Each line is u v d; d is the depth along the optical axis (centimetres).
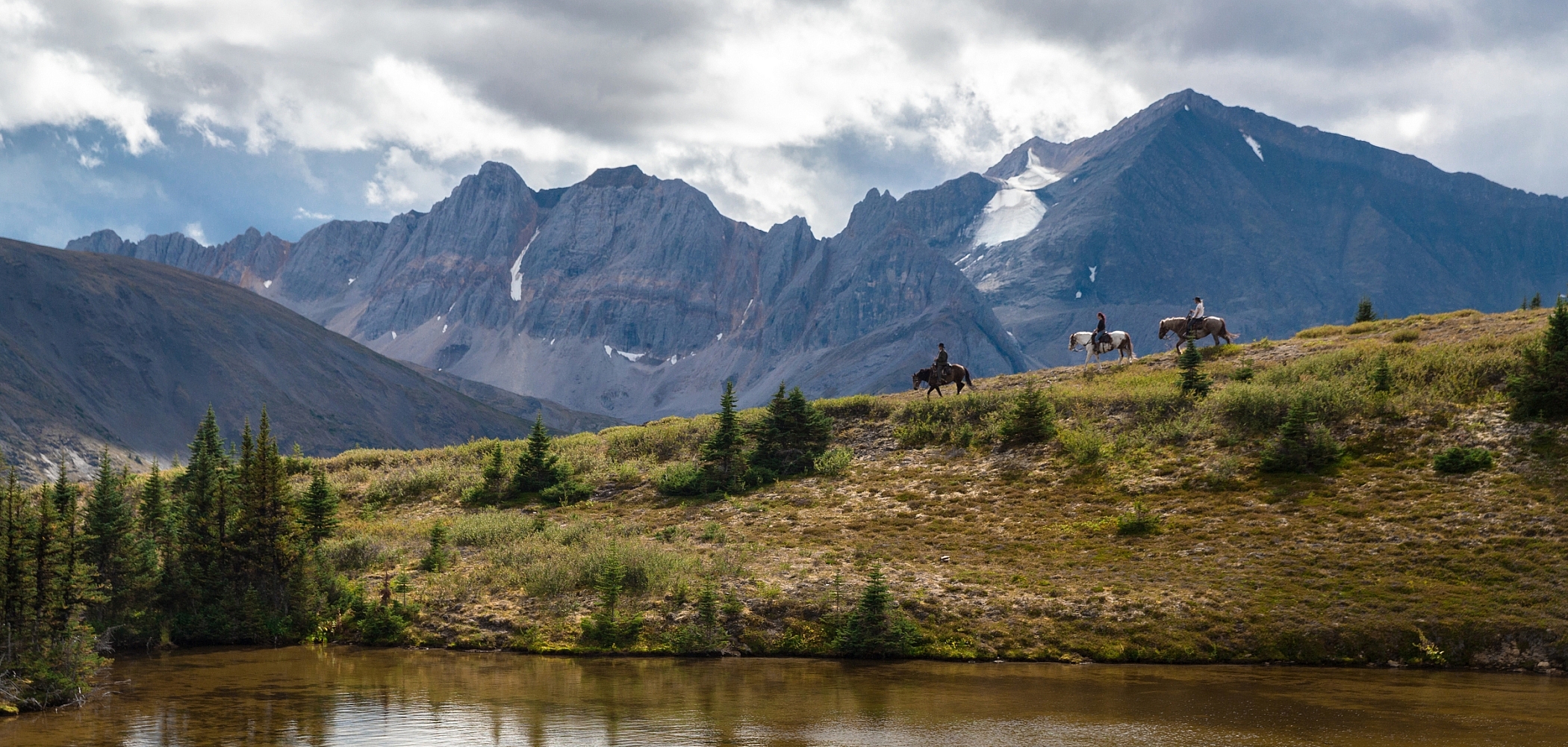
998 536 4631
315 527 4900
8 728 2652
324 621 4144
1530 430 4684
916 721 2667
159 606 4219
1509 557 3778
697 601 3981
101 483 4344
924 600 3900
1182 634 3591
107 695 3066
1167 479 5003
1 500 3319
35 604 3198
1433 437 4862
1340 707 2803
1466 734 2523
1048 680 3228
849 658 3634
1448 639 3425
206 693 3069
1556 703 2847
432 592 4319
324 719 2719
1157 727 2594
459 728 2606
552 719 2706
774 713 2778
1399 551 3959
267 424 4466
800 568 4309
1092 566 4194
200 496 4456
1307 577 3884
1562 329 4909
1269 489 4719
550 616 4025
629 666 3519
